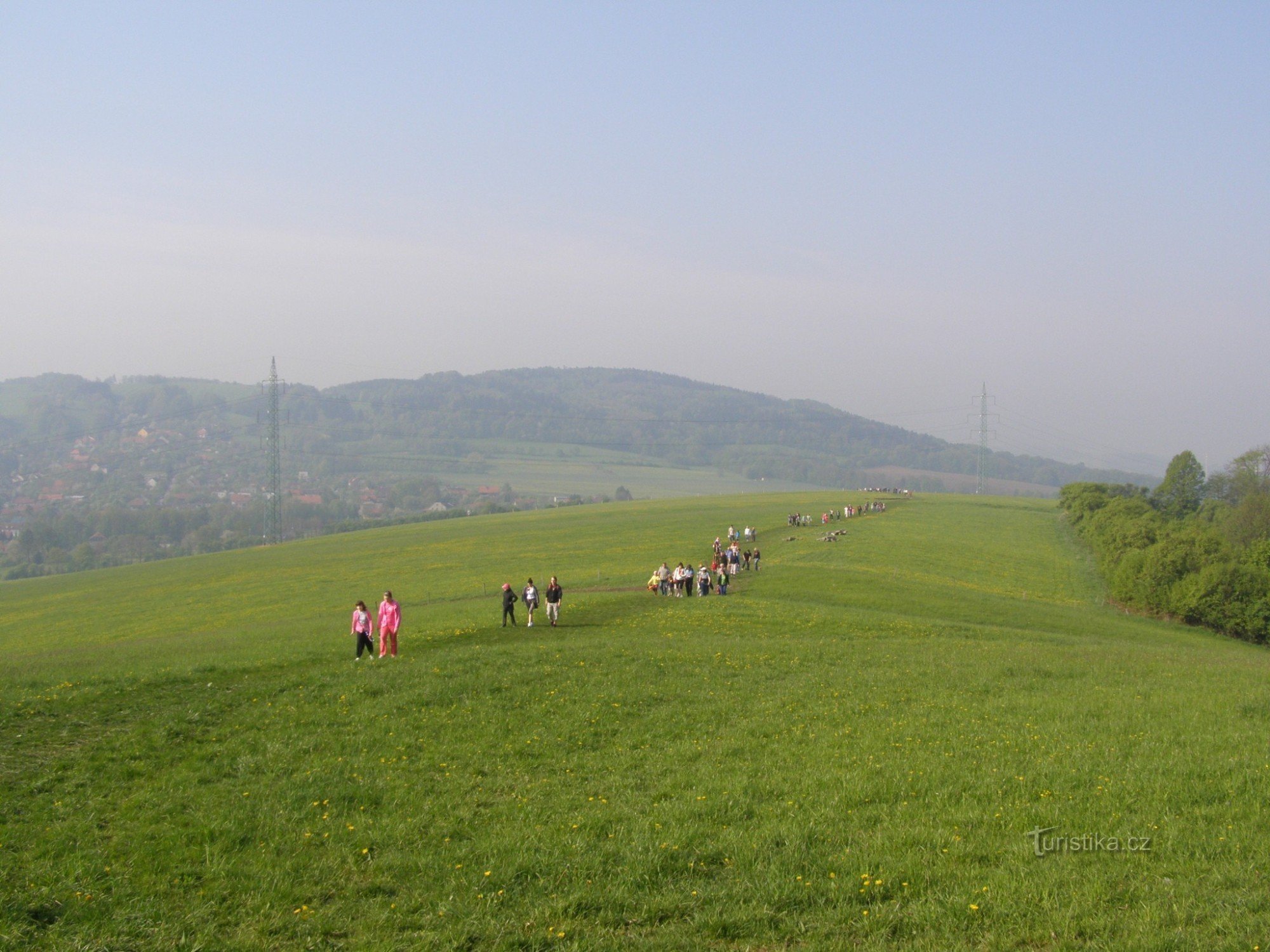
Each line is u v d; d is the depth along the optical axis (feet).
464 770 67.26
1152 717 77.66
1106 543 338.54
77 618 258.78
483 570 291.79
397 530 496.64
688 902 43.42
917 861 46.73
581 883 45.98
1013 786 58.49
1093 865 45.42
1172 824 50.19
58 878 47.09
